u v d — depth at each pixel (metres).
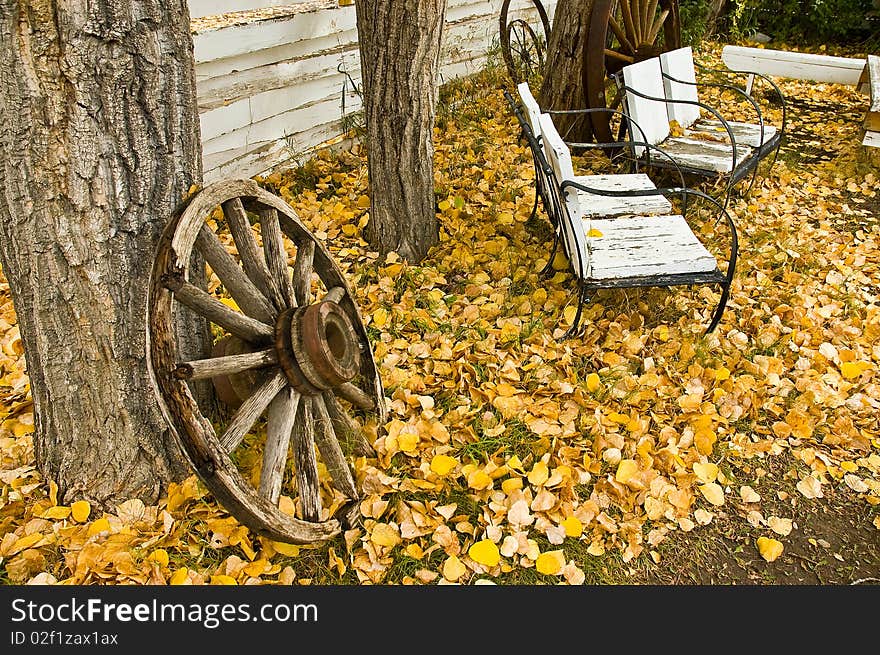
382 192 3.63
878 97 5.13
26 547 2.14
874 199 4.86
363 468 2.49
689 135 4.58
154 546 2.19
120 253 2.05
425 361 3.06
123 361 2.16
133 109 1.96
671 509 2.47
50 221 1.96
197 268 2.30
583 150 5.18
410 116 3.42
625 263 3.13
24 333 2.15
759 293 3.68
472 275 3.69
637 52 5.21
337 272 2.66
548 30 5.98
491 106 5.92
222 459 1.92
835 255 4.07
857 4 8.70
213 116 3.94
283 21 4.17
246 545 2.19
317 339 2.17
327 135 4.87
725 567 2.34
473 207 4.29
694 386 3.00
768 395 3.01
